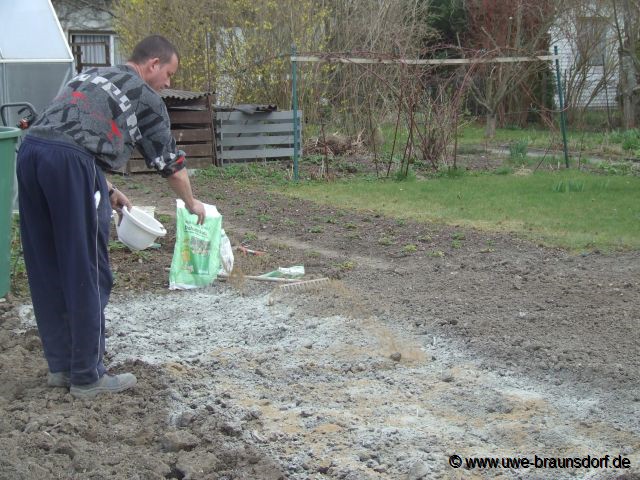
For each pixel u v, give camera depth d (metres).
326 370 4.98
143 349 5.36
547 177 13.95
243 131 15.08
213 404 4.45
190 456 3.78
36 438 3.89
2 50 10.00
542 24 22.53
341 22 18.61
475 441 4.02
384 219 10.03
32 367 4.96
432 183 13.27
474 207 10.82
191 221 6.82
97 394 4.51
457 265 7.57
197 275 6.84
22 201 4.35
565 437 4.01
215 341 5.57
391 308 6.16
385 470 3.72
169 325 5.93
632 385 4.60
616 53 23.64
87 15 23.44
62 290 4.47
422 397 4.57
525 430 4.09
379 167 15.20
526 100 24.59
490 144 19.89
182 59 17.47
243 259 7.83
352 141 17.05
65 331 4.55
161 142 4.46
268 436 4.04
